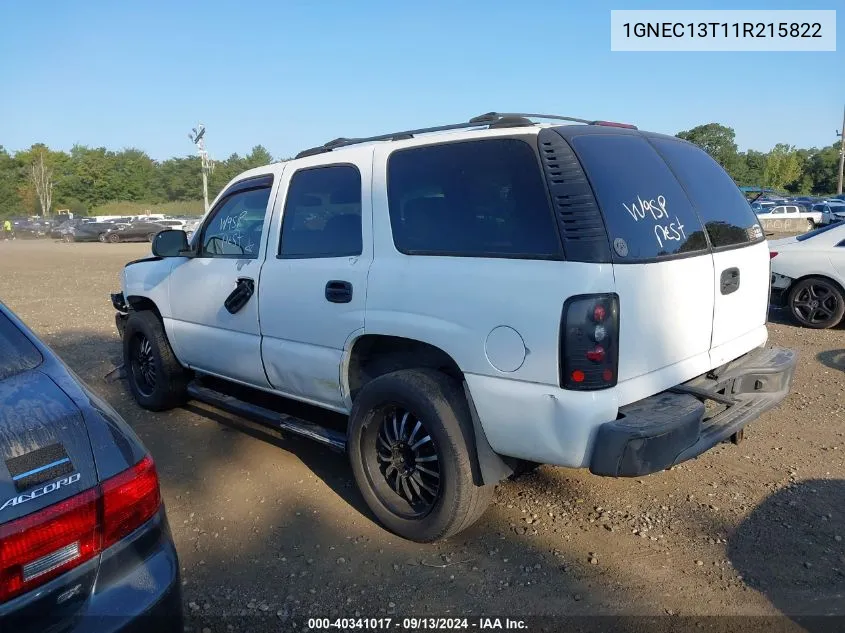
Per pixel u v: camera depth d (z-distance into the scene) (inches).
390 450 136.3
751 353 150.0
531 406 112.0
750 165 3405.5
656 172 128.0
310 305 148.8
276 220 161.2
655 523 138.9
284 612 113.3
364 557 129.1
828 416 199.9
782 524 137.5
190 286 187.2
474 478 124.3
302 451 179.9
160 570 78.0
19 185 3373.5
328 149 162.1
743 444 179.3
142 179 3558.1
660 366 118.9
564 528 137.8
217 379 213.5
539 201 114.6
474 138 125.6
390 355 144.0
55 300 500.4
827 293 321.4
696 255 126.2
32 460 70.7
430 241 128.9
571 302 107.4
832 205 1453.0
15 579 65.4
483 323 117.3
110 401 227.1
